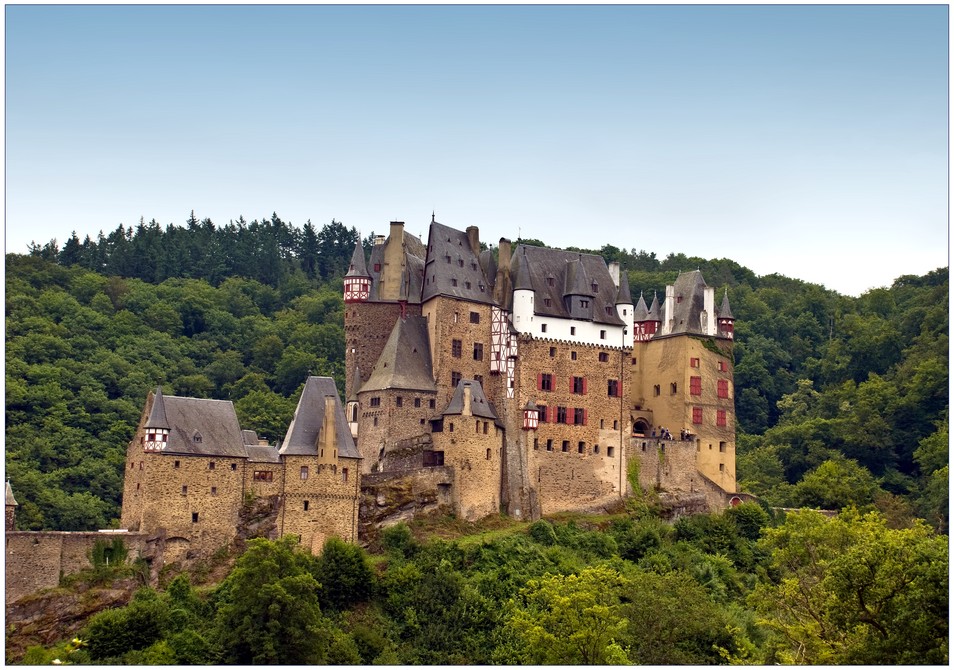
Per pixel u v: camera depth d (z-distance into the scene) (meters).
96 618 118.12
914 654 91.12
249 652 114.12
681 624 120.56
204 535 129.62
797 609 119.50
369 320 151.75
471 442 143.25
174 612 120.12
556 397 152.25
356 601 126.50
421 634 123.81
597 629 112.81
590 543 142.88
